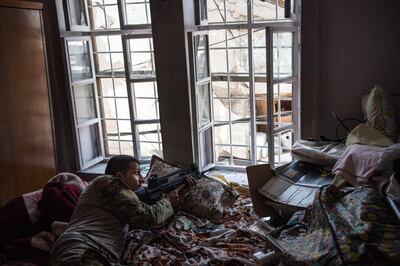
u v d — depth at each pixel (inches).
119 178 87.8
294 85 118.0
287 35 115.2
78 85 133.8
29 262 86.3
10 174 108.3
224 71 129.2
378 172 78.7
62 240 77.1
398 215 59.8
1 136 105.3
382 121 92.4
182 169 107.4
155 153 138.9
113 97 141.2
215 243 86.0
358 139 91.8
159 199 94.3
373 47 102.9
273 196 93.0
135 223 83.7
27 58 113.0
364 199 67.2
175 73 116.7
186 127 119.4
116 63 137.3
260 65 123.7
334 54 106.3
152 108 133.8
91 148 143.8
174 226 95.1
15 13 108.6
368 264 54.9
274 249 69.2
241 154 133.8
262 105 127.6
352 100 107.3
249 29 121.0
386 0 99.5
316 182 91.7
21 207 94.3
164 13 113.3
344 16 103.3
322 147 101.7
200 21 120.1
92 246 76.7
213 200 100.7
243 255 79.9
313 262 60.3
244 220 97.6
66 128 135.3
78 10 134.4
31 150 115.3
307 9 104.7
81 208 84.4
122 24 127.0
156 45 116.4
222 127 134.6
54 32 128.4
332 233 61.4
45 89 120.0
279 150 128.4
